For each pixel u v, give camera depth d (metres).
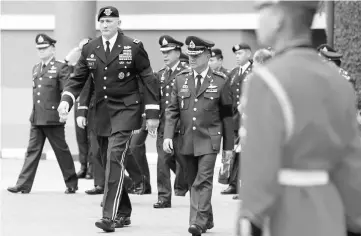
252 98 6.74
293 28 7.10
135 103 17.20
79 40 35.62
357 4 25.33
